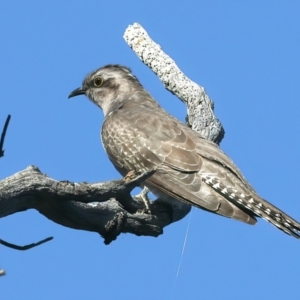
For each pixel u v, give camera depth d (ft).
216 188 42.75
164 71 50.19
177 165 44.50
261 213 40.57
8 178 32.91
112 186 33.73
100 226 37.50
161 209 43.62
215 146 45.37
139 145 46.55
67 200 34.17
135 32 50.70
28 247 27.78
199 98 49.73
